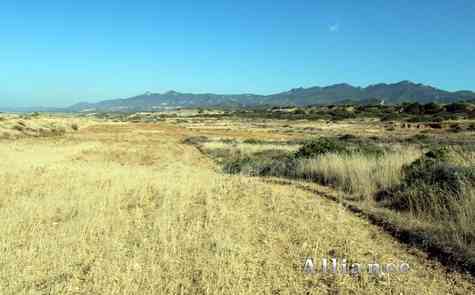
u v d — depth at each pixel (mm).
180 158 24734
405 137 40719
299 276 4691
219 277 4453
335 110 122875
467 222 5914
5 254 5133
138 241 5906
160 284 4355
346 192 9859
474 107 92375
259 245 5816
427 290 4320
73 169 13648
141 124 83500
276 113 135125
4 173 12039
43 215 7242
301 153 15016
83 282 4457
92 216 7184
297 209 8094
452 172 7887
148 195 9312
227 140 39188
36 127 46250
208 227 6656
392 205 8109
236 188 10484
